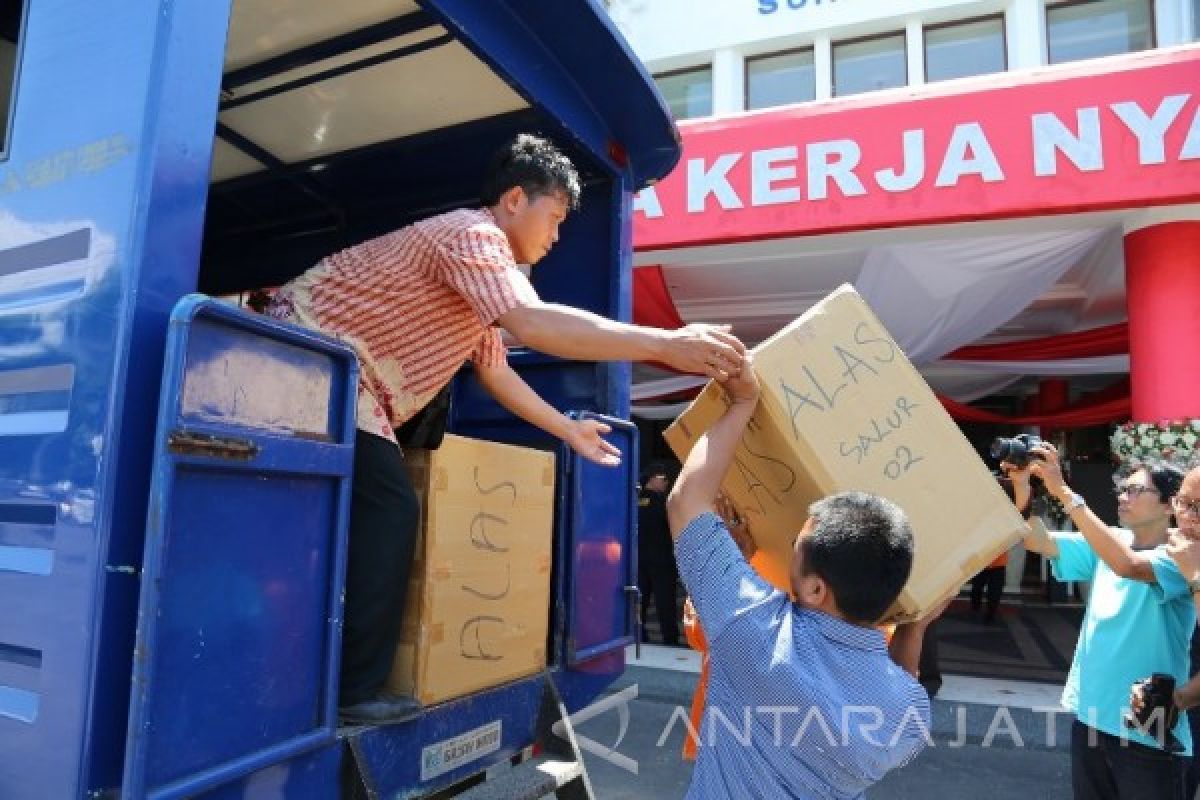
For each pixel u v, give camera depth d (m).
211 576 1.31
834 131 5.88
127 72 1.37
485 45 2.32
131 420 1.25
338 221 3.70
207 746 1.29
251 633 1.38
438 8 2.14
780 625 1.51
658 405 10.84
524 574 2.19
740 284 7.55
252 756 1.37
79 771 1.18
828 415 1.75
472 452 2.01
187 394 1.25
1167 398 5.47
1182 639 2.78
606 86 2.76
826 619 1.51
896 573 1.50
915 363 8.51
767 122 6.04
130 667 1.23
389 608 1.75
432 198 3.47
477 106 2.89
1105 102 5.32
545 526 2.30
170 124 1.34
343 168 3.32
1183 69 5.21
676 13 10.70
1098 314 8.52
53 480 1.30
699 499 1.65
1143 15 9.11
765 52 10.47
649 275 6.95
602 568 2.63
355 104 2.88
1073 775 2.99
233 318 1.32
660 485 7.85
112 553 1.22
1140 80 5.28
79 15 1.46
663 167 3.18
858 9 9.88
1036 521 3.12
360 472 1.75
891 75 9.98
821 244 6.27
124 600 1.23
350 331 1.81
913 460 1.78
